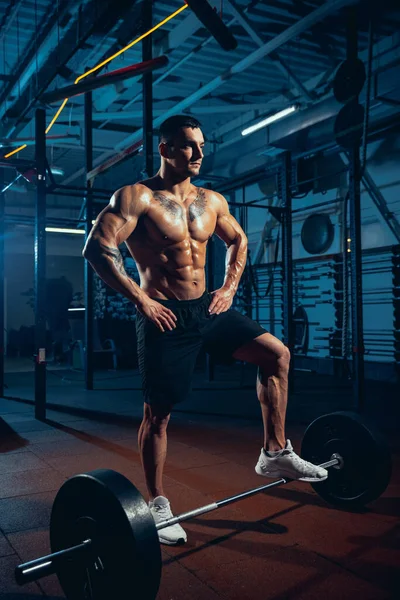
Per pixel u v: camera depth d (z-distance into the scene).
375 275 8.35
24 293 13.87
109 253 2.15
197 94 8.28
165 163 2.34
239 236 2.62
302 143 8.34
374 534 2.39
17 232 14.50
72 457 3.77
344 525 2.49
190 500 2.84
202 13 3.47
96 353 10.26
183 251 2.33
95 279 10.48
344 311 8.23
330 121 7.78
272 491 2.99
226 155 10.34
